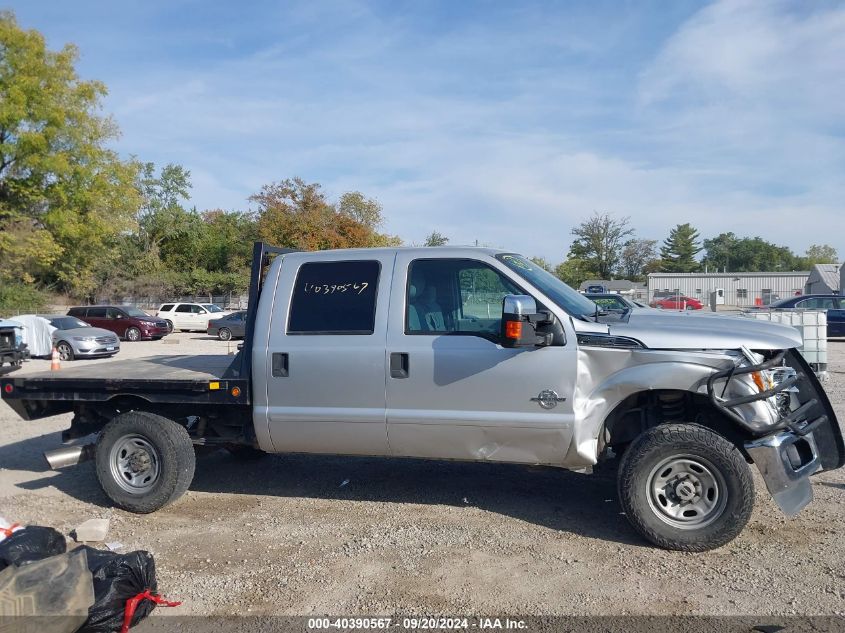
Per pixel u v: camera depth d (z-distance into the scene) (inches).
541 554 188.2
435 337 207.6
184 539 206.7
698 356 188.4
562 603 160.1
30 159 1354.6
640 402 207.2
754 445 183.0
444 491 246.7
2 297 1421.0
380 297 215.3
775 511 217.6
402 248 221.5
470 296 210.7
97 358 826.2
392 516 221.9
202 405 241.3
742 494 180.1
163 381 229.0
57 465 234.1
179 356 316.5
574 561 183.2
